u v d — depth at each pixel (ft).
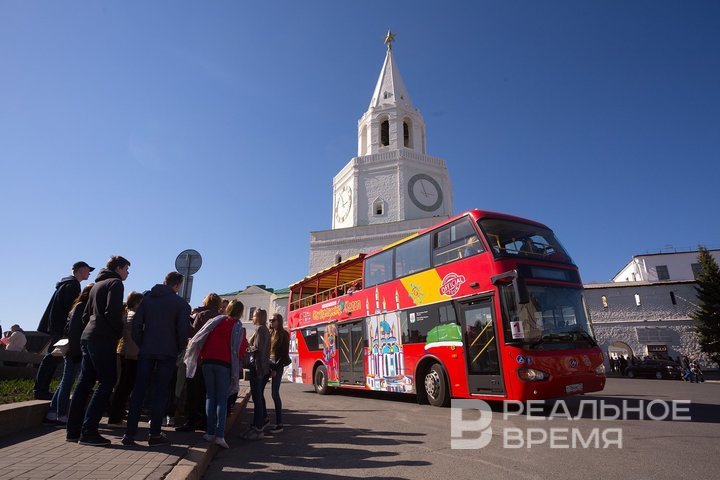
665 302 120.88
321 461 17.63
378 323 41.29
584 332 29.78
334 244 124.16
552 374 26.96
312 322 53.93
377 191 126.41
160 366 17.57
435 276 35.14
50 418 19.99
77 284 23.38
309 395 48.88
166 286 18.56
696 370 85.46
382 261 42.68
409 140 138.62
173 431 20.63
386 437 22.34
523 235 32.35
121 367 22.85
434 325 34.42
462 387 30.96
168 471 13.29
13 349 39.60
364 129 142.10
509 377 27.20
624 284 125.08
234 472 16.10
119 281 17.44
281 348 24.25
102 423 22.26
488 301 29.71
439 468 16.47
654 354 117.80
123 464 13.78
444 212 126.93
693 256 155.74
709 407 33.35
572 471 15.92
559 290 30.32
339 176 139.33
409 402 39.09
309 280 56.90
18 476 12.25
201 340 18.53
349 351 45.24
